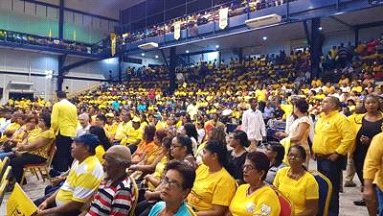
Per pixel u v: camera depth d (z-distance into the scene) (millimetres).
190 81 21359
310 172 2740
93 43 25625
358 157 3691
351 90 11180
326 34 17750
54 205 2926
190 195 2600
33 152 4926
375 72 12727
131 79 24594
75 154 2711
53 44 21500
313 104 10578
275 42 19812
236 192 2451
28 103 18609
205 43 20500
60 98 5348
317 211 2596
